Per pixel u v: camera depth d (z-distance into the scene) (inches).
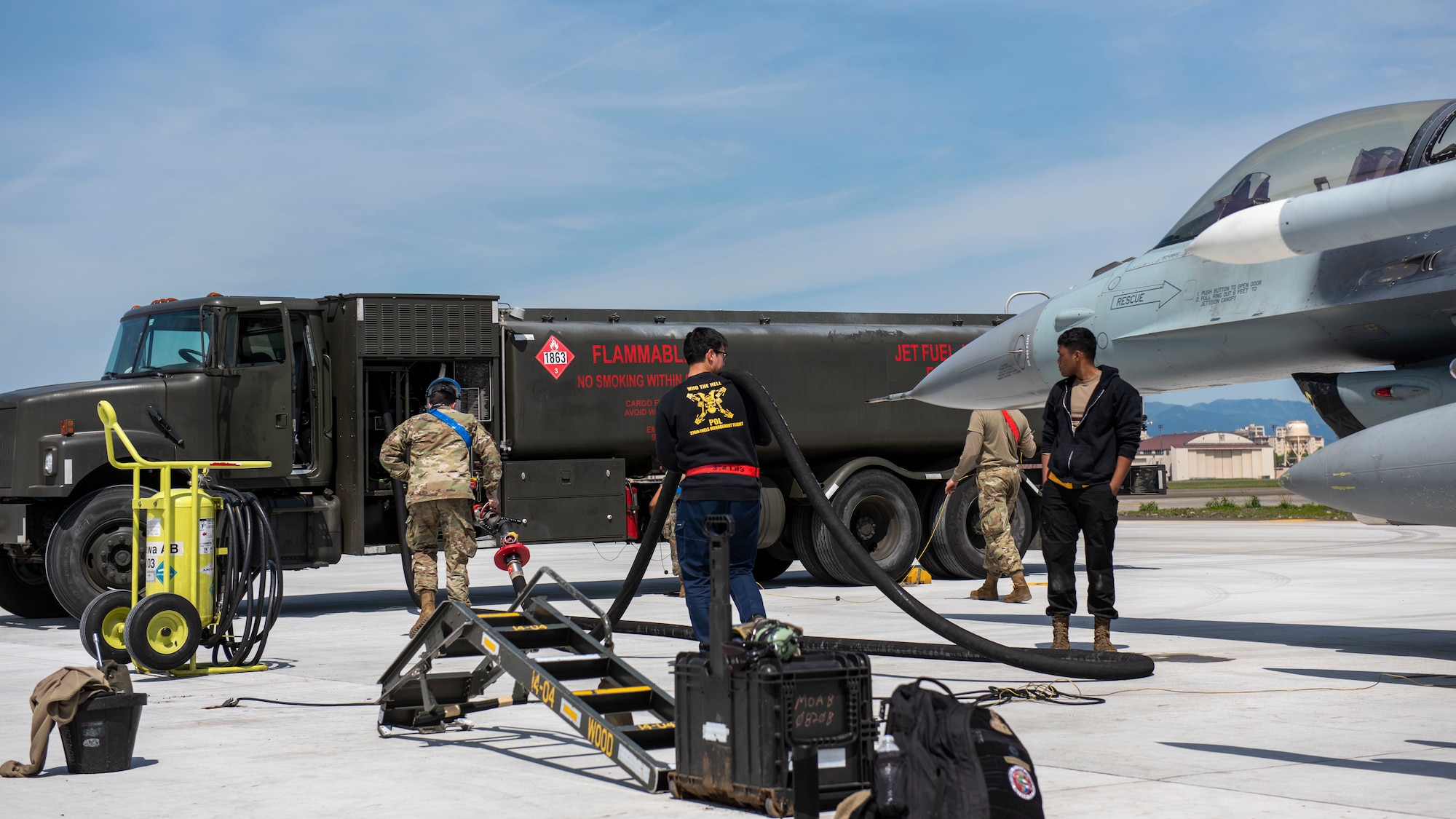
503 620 213.6
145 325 426.6
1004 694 226.7
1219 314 296.8
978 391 387.2
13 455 395.5
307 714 229.5
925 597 450.0
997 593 438.6
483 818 148.8
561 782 169.2
